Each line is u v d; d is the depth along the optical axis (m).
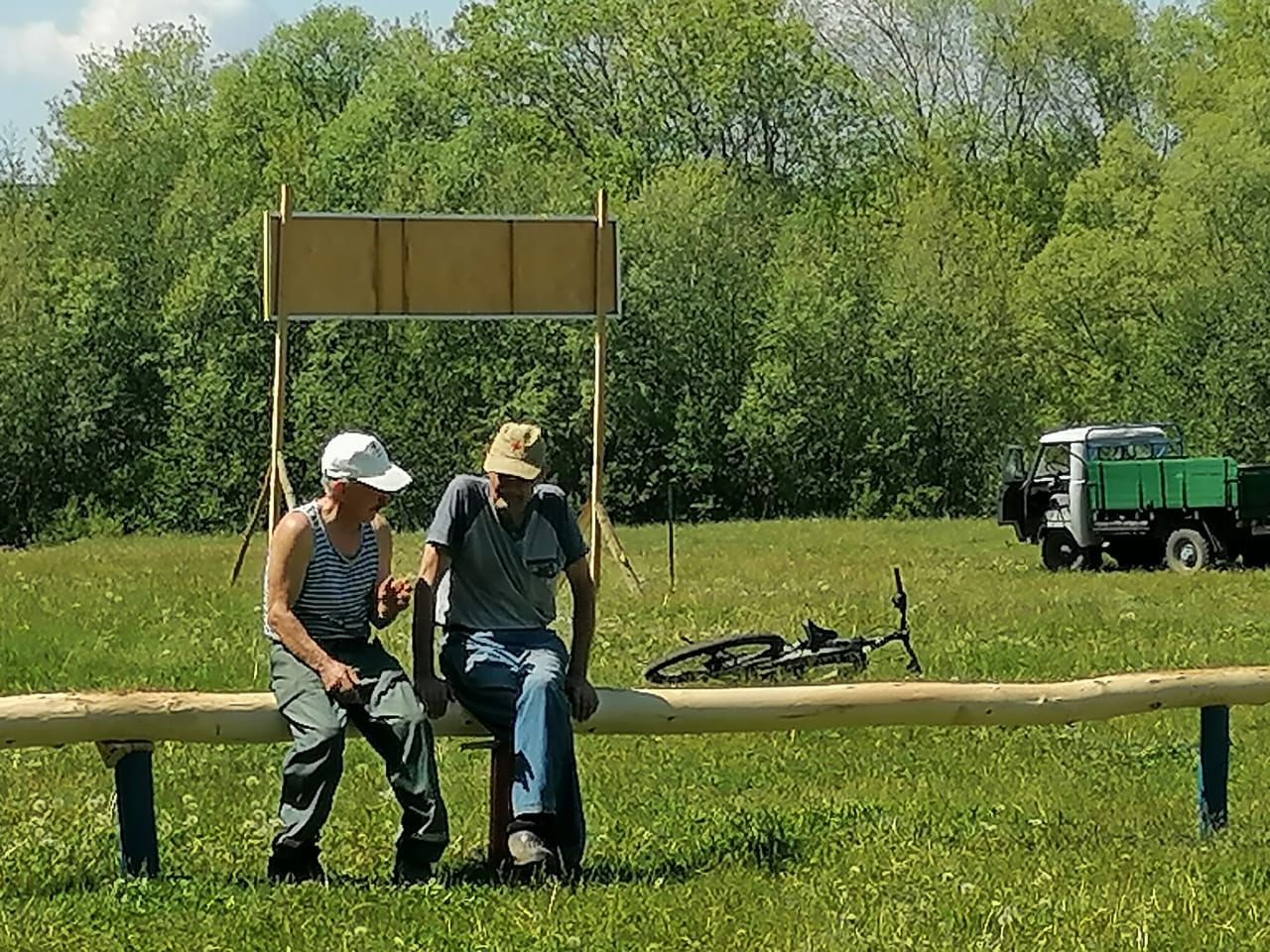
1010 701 7.92
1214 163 48.69
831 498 55.34
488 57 63.03
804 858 7.91
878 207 59.69
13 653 15.98
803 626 16.42
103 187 56.38
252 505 52.53
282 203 20.38
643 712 7.66
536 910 6.80
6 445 51.88
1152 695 8.13
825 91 63.53
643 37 62.81
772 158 64.19
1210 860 7.79
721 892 7.17
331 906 6.89
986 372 54.31
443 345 52.09
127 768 7.43
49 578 25.30
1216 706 8.39
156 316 53.34
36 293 52.22
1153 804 9.28
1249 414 47.38
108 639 16.98
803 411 54.53
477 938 6.46
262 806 9.28
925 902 6.95
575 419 53.44
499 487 7.61
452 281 20.58
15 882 7.41
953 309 54.38
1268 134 49.88
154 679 14.14
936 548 35.09
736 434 54.41
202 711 7.30
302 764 7.24
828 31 68.38
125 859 7.46
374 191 55.50
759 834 8.42
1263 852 7.95
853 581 24.94
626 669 14.58
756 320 54.91
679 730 7.70
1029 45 64.62
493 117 61.69
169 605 20.48
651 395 54.81
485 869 7.62
